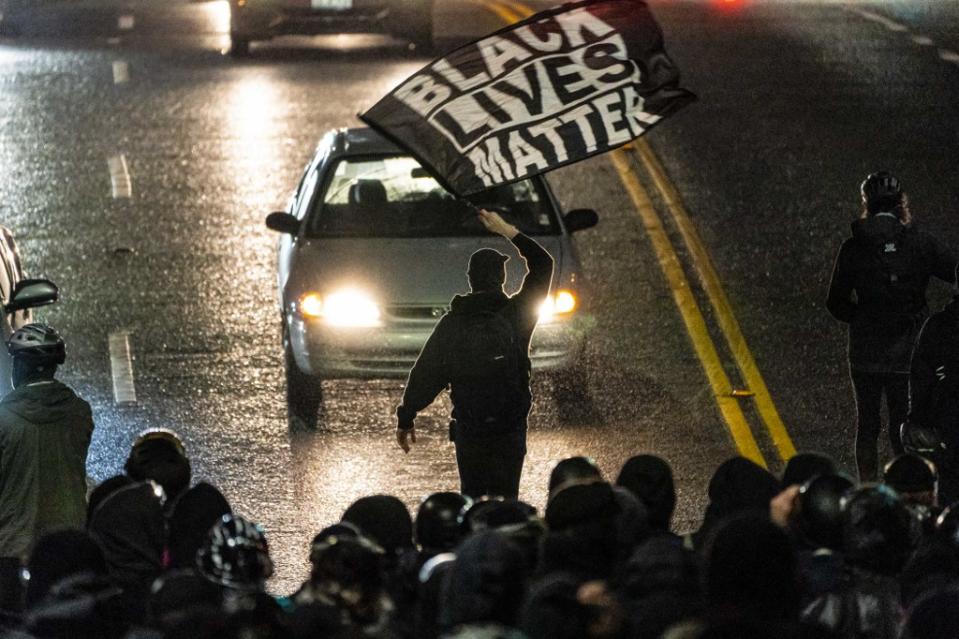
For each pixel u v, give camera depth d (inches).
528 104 877.2
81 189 2084.2
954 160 2148.1
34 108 2492.6
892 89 2500.0
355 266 1397.6
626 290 1715.1
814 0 3282.5
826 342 1557.6
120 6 3629.4
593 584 503.8
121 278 1769.2
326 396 1443.2
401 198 1483.8
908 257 1115.3
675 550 557.6
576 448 1310.3
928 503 695.1
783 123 2332.7
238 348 1561.3
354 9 2837.1
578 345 1391.5
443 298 1365.7
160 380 1477.6
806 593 597.6
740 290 1715.1
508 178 876.6
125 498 704.4
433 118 882.8
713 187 2066.9
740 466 703.1
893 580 587.5
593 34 874.8
